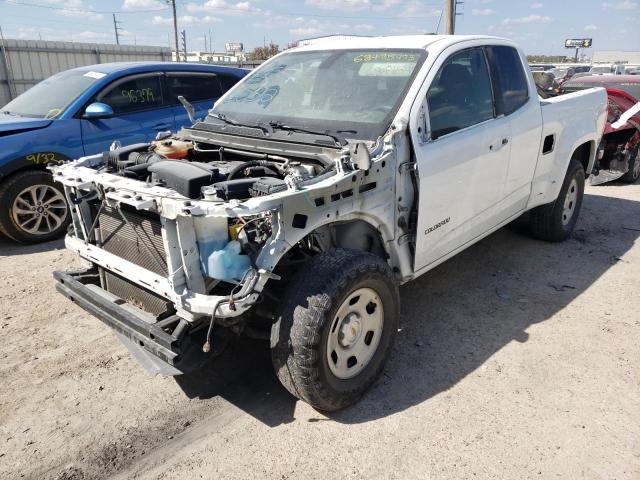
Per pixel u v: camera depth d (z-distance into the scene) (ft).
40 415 10.18
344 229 10.73
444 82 12.01
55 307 14.53
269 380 11.23
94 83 21.18
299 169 9.86
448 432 9.52
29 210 19.40
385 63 12.33
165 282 9.02
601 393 10.57
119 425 9.90
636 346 12.25
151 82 22.80
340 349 9.79
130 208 9.66
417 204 11.14
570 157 17.21
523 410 10.09
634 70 101.45
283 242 8.65
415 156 10.89
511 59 14.70
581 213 22.89
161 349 8.69
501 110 13.83
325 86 12.66
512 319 13.56
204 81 24.77
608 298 14.69
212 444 9.36
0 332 13.16
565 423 9.71
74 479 8.66
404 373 11.30
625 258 17.61
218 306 8.30
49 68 66.54
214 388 10.99
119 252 10.33
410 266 11.65
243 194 9.05
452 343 12.46
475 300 14.60
